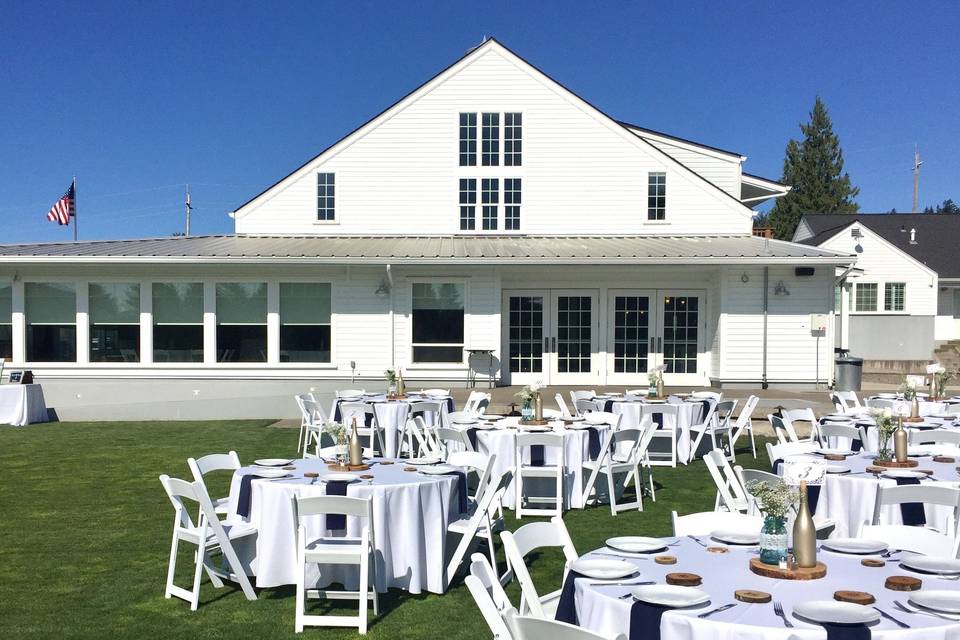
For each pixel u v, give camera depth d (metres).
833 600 3.70
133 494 9.98
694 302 20.17
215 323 19.20
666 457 12.66
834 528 5.83
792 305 19.14
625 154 21.23
